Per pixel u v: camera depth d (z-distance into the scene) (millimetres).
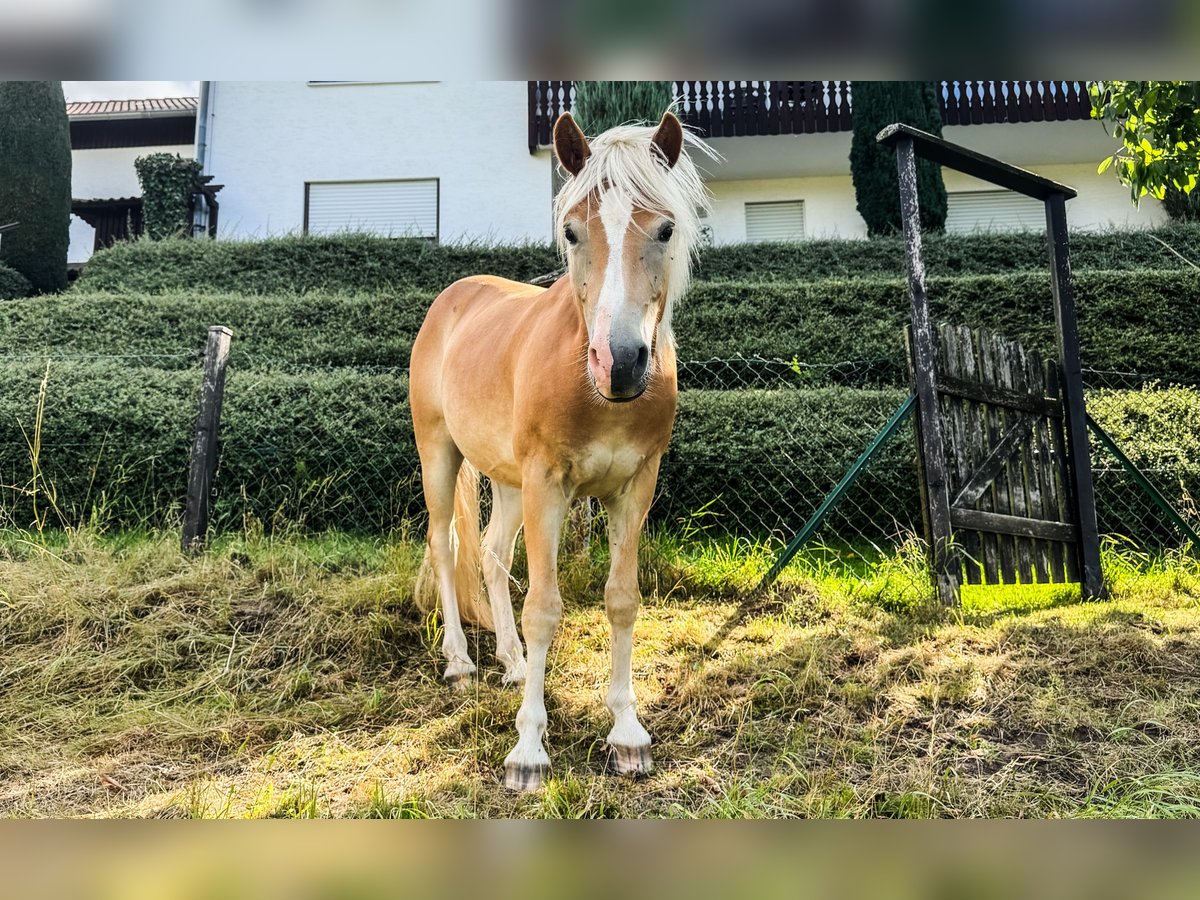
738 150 13062
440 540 3488
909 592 3816
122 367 5805
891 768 2418
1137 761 2410
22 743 2785
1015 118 12156
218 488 4977
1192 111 3619
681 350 6984
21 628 3498
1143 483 4332
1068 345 4418
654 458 2635
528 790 2367
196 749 2760
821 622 3602
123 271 9750
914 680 2969
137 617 3609
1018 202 13617
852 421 5180
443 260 10109
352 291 9594
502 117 13023
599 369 2111
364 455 5062
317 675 3277
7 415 5055
